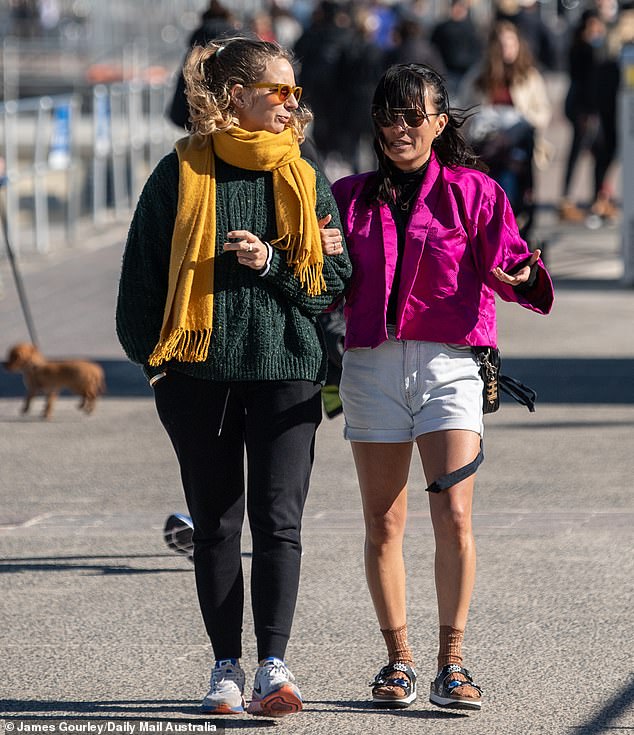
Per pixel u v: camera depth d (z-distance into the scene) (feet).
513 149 110.63
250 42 37.55
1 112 146.92
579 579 50.96
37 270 130.62
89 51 291.38
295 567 38.19
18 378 93.04
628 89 114.42
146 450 73.15
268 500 37.91
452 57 174.60
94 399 81.56
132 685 41.52
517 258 38.45
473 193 38.91
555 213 157.48
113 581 51.80
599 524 57.93
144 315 37.68
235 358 37.22
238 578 38.83
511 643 44.65
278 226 36.96
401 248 38.91
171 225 37.22
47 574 52.75
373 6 220.64
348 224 39.29
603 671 42.06
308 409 38.19
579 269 124.98
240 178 37.11
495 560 53.31
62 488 65.57
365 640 45.29
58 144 143.43
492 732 37.50
